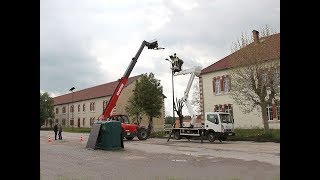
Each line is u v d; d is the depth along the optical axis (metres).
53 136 41.31
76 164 13.81
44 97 76.50
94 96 72.50
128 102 54.69
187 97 29.16
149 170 11.85
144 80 50.00
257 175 10.45
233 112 40.62
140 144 25.95
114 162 14.44
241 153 18.09
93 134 21.47
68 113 81.81
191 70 28.91
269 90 29.66
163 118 63.56
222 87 42.22
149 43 28.22
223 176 10.57
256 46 30.17
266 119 29.19
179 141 29.80
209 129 27.64
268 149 20.34
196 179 10.05
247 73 29.78
